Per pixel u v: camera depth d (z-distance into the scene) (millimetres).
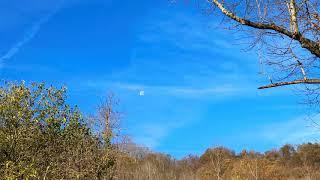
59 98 17625
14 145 15664
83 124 19438
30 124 16375
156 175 55312
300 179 62562
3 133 15516
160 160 64562
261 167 65875
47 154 17219
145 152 52281
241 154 70812
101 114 27672
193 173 66625
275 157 71562
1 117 15719
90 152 20188
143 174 49906
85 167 20031
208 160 70312
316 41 6203
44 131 17297
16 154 15648
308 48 6184
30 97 16578
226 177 65000
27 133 16172
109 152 22109
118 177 30141
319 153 65688
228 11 6398
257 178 62469
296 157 68875
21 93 16141
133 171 40906
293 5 6211
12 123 15789
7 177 14055
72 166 18578
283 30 6234
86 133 19984
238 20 6340
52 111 17297
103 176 21953
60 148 18047
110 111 28297
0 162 15344
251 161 66750
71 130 18625
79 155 19297
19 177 14672
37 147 16781
